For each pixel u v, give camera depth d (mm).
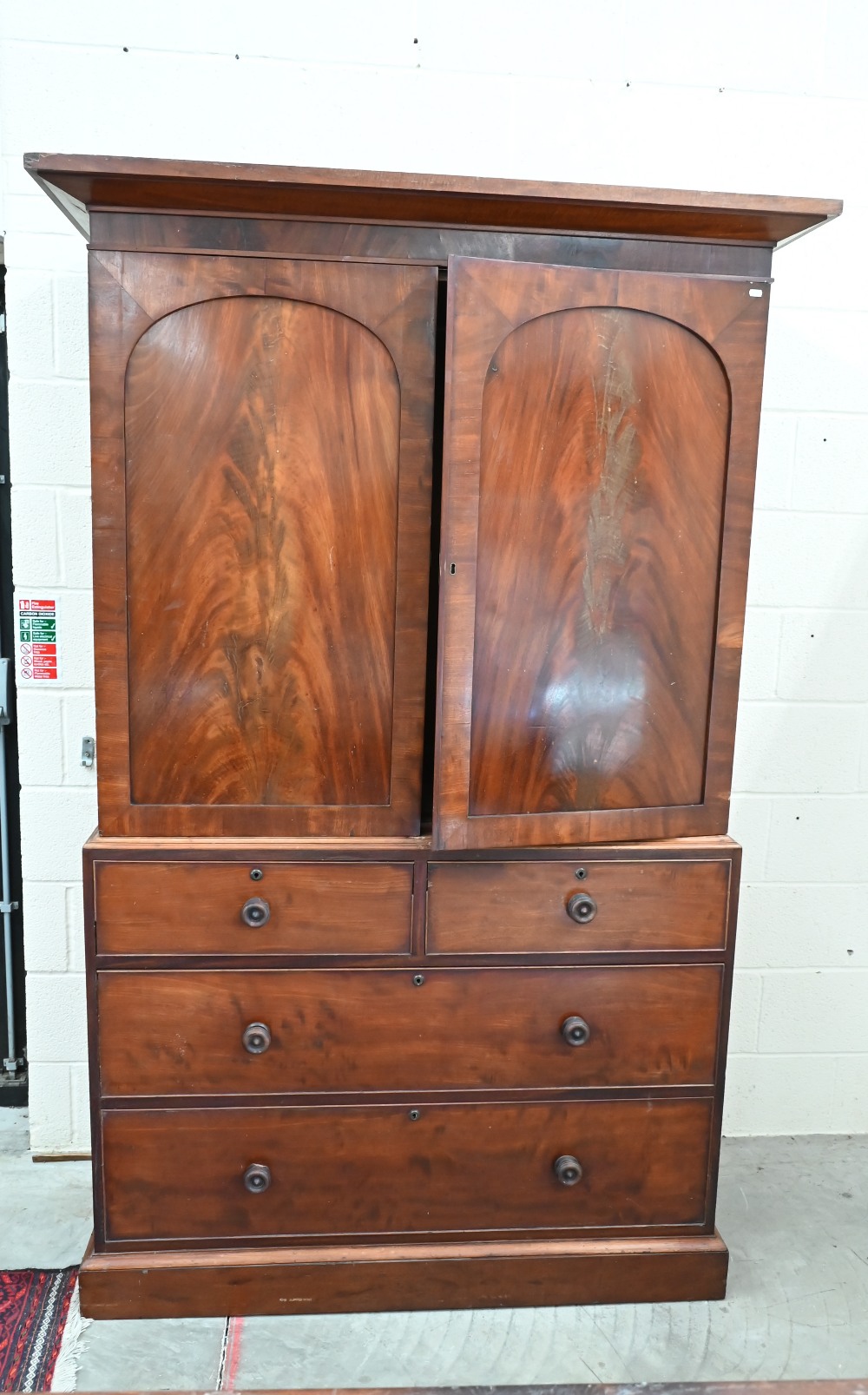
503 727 1553
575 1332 1682
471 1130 1689
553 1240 1735
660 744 1628
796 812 2203
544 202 1393
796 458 2080
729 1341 1677
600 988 1676
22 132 1863
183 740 1560
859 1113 2316
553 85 1940
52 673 2020
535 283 1439
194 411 1474
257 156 1912
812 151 2008
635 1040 1696
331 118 1911
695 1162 1743
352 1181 1686
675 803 1657
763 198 1413
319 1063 1647
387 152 1934
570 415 1497
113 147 1886
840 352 2055
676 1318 1726
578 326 1478
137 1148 1640
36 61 1844
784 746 2182
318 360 1479
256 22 1868
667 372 1526
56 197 1468
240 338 1464
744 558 1600
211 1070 1632
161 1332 1646
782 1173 2154
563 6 1916
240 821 1589
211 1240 1677
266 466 1497
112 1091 1620
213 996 1612
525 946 1650
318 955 1618
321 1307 1689
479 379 1431
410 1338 1656
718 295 1519
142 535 1495
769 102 1985
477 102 1932
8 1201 1989
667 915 1672
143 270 1435
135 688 1536
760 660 2148
